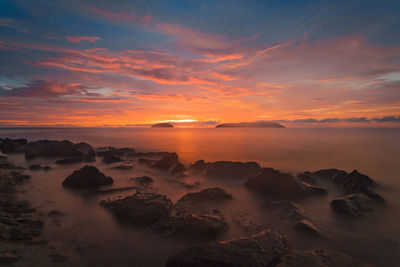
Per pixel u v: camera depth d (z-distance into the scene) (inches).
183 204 497.4
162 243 344.8
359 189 594.6
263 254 269.9
